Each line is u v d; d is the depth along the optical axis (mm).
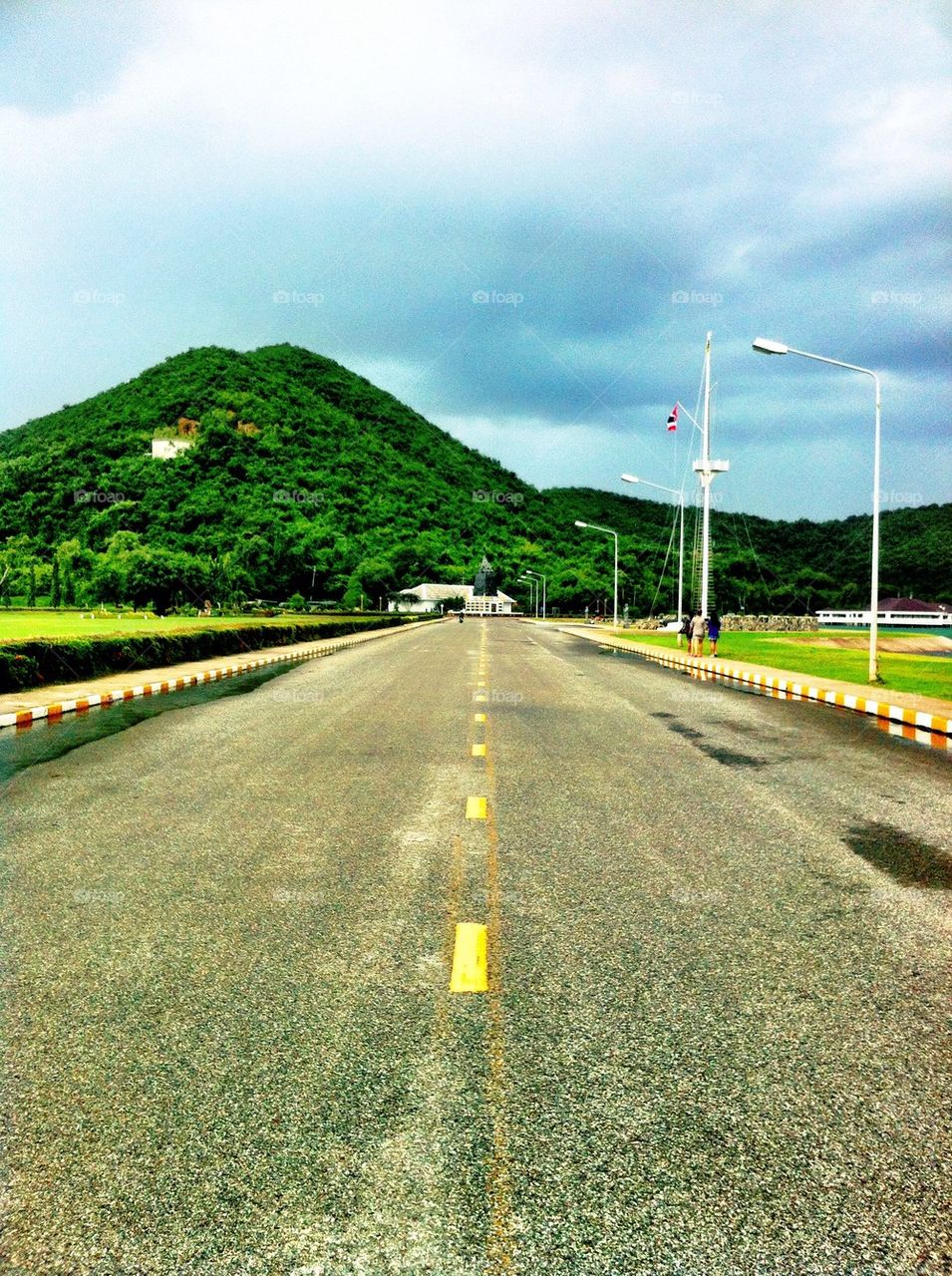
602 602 150875
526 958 4398
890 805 7922
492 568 168750
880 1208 2613
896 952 4523
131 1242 2463
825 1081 3293
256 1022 3705
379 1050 3477
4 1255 2416
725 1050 3508
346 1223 2527
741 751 10891
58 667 17609
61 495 145250
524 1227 2518
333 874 5750
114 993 3979
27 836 6664
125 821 7129
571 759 10117
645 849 6387
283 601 138500
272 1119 3010
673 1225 2533
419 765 9695
